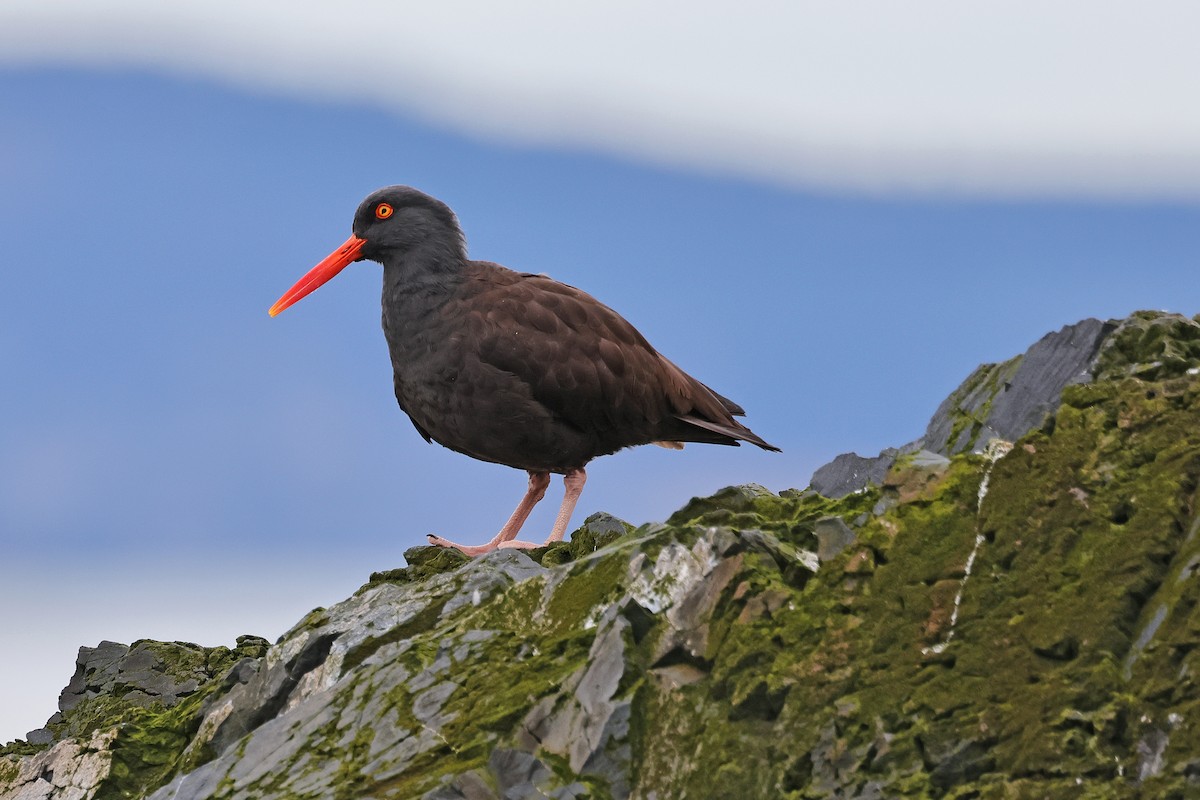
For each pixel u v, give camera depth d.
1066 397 11.58
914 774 9.95
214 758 14.25
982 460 11.75
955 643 10.48
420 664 12.90
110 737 15.07
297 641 14.55
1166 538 10.20
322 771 12.10
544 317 16.95
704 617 11.62
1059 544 10.61
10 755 16.14
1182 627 9.62
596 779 10.96
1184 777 9.05
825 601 11.24
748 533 11.98
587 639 12.20
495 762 11.27
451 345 16.88
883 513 11.79
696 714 11.02
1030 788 9.50
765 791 10.40
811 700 10.64
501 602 13.40
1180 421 10.91
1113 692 9.67
